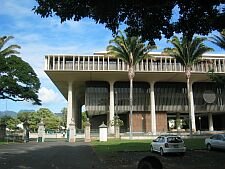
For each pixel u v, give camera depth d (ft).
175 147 75.61
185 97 247.09
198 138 148.46
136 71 210.18
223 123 281.74
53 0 33.09
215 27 37.83
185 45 155.53
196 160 66.13
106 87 239.71
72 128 152.25
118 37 153.79
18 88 149.59
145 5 34.47
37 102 161.99
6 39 152.46
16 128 278.46
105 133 146.10
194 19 37.17
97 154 79.71
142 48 156.15
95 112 242.37
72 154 80.23
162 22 37.06
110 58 209.87
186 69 160.86
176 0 35.12
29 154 80.38
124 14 35.32
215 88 253.03
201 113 266.16
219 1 35.17
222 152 83.87
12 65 148.77
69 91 233.35
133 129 235.61
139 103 238.89
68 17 33.65
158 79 234.99
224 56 226.79
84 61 210.18
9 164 59.00
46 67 207.10
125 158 70.13
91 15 34.04
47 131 248.52
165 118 244.83
